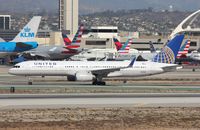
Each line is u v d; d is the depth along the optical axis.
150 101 157.12
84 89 195.00
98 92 184.25
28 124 111.94
